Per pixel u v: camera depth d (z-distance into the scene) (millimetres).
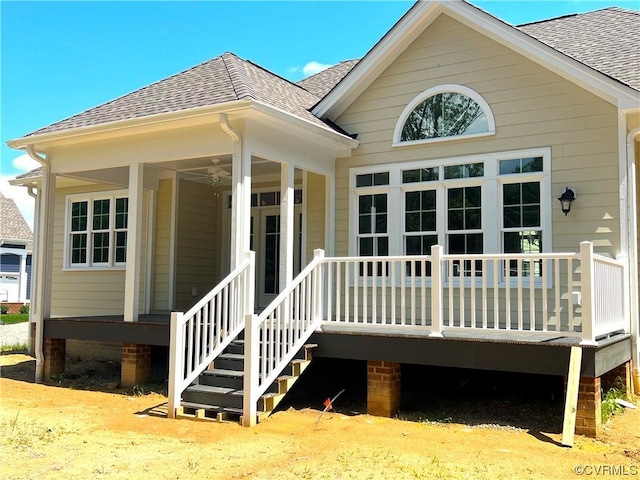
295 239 11992
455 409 7699
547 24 11789
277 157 9180
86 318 10477
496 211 9250
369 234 10414
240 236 8453
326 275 10602
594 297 6609
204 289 13109
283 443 6090
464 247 9547
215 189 13508
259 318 7109
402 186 10094
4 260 33219
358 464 5309
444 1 9547
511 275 9133
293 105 10117
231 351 8391
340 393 7852
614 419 6949
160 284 12586
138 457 5570
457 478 4926
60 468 5207
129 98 10672
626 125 8312
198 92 9445
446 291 9688
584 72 8484
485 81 9508
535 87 9086
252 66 11266
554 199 8820
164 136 9453
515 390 8422
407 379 9125
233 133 8414
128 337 9672
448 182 9656
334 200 10672
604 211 8461
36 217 14289
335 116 10805
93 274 13805
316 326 8188
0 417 7340
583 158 8664
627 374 7898
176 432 6574
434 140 9828
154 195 12773
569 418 6062
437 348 7332
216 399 7363
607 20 11047
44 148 10695
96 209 14000
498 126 9344
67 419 7289
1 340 17969
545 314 6793
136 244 9828
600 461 5453
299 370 7766
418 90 10094
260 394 7047
